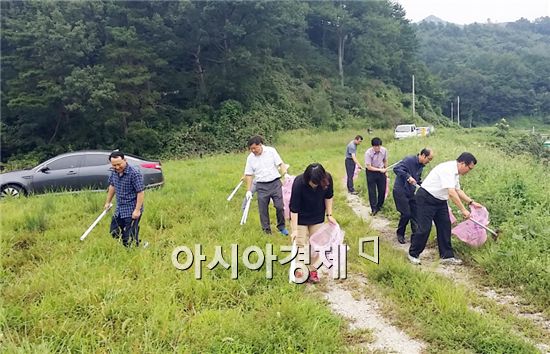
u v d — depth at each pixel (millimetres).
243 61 31656
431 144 17781
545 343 3840
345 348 3715
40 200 9000
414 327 4074
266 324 3922
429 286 4742
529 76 91875
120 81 25938
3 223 7020
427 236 5715
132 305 4105
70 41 25391
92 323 3877
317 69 45188
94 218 7520
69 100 26141
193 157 27000
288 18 33062
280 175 6770
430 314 4238
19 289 4438
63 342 3527
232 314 4062
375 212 8523
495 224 6477
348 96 44469
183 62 33531
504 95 86625
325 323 4055
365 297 4781
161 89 31188
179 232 6637
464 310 4207
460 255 5980
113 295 4246
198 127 29578
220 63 33156
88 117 26688
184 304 4324
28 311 4082
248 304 4387
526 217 6258
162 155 27703
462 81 85812
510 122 85562
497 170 9172
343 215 8234
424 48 112125
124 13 28516
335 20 45344
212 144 29453
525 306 4539
